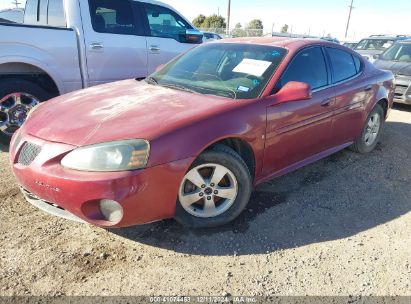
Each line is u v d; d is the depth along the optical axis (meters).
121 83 3.96
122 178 2.51
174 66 4.11
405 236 3.17
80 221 2.70
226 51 3.97
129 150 2.55
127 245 2.88
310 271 2.69
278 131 3.36
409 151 5.29
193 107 3.02
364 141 4.91
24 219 3.15
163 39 6.16
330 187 3.99
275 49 3.77
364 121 4.69
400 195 3.91
